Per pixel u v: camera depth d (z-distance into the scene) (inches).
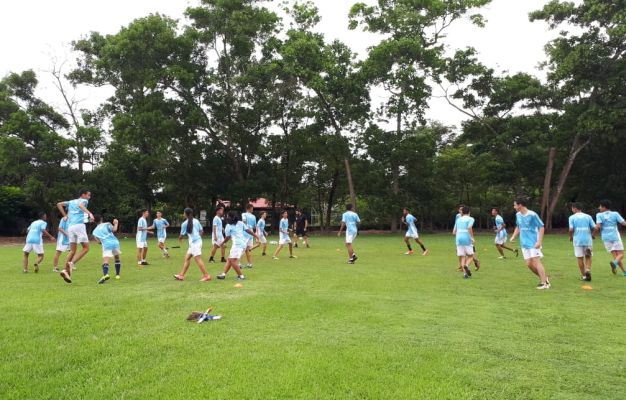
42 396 147.2
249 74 1296.8
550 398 147.0
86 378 161.9
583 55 1122.0
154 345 198.5
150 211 1581.0
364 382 157.9
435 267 504.4
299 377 160.9
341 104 1339.8
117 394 148.3
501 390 152.7
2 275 450.6
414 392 149.9
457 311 270.8
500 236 609.0
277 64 1269.7
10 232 1454.2
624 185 1414.9
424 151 1359.5
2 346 197.0
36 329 224.4
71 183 1270.9
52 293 332.8
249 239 514.3
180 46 1290.6
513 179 1425.9
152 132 1256.2
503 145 1368.1
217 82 1354.6
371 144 1374.3
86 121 1411.2
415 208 1444.4
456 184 1696.6
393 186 1424.7
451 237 1186.6
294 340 207.0
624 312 268.4
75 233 408.8
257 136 1465.3
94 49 1392.7
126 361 178.7
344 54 1365.7
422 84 1256.2
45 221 490.3
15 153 1195.9
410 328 230.4
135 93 1407.5
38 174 1270.9
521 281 395.5
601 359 183.3
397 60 1242.6
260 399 144.4
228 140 1433.3
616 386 156.6
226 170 1519.4
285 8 1327.5
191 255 407.8
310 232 1673.2
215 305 284.0
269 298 308.5
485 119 1408.7
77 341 204.7
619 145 1315.2
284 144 1482.5
